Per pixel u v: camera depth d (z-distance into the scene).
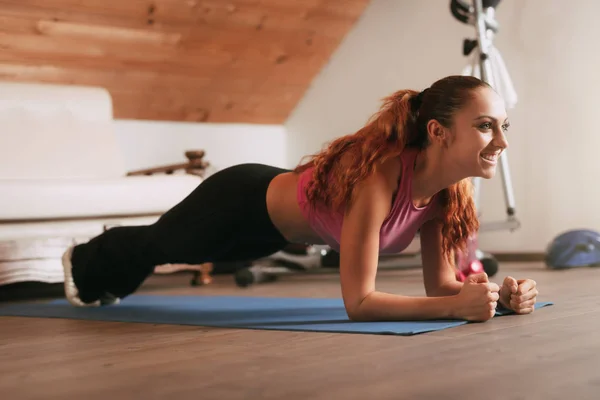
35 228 3.63
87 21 4.63
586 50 4.69
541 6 4.87
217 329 2.11
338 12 5.59
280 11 5.26
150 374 1.48
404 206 1.99
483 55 4.26
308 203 2.06
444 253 2.21
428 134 1.91
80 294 2.79
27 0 4.32
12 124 4.20
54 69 4.84
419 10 5.46
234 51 5.37
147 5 4.71
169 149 5.58
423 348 1.62
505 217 5.08
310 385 1.31
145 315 2.55
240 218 2.24
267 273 3.94
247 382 1.36
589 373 1.33
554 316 2.08
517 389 1.22
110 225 3.78
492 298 1.92
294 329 2.00
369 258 1.97
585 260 4.16
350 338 1.80
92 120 4.50
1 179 3.90
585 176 4.73
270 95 5.95
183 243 2.37
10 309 2.99
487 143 1.86
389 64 5.64
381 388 1.27
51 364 1.67
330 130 6.01
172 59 5.16
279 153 6.27
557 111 4.83
